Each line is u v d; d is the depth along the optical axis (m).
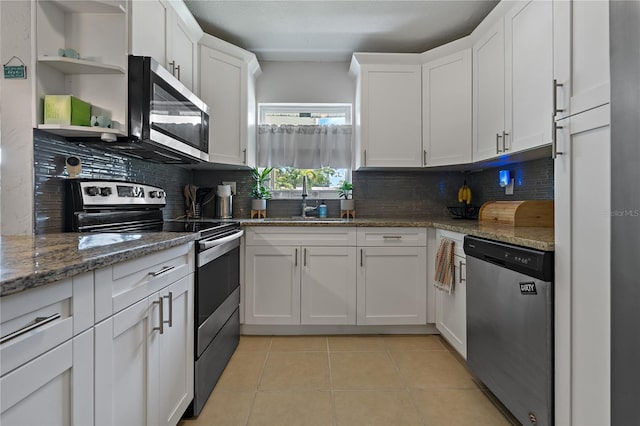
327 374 1.91
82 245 1.03
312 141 3.07
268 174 3.17
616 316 0.90
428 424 1.48
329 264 2.45
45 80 1.38
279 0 2.20
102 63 1.47
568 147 1.11
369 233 2.45
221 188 2.78
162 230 1.69
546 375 1.19
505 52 2.02
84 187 1.52
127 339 0.99
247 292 2.44
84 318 0.79
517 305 1.36
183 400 1.41
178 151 1.86
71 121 1.36
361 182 3.09
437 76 2.62
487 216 2.36
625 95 0.86
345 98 3.10
